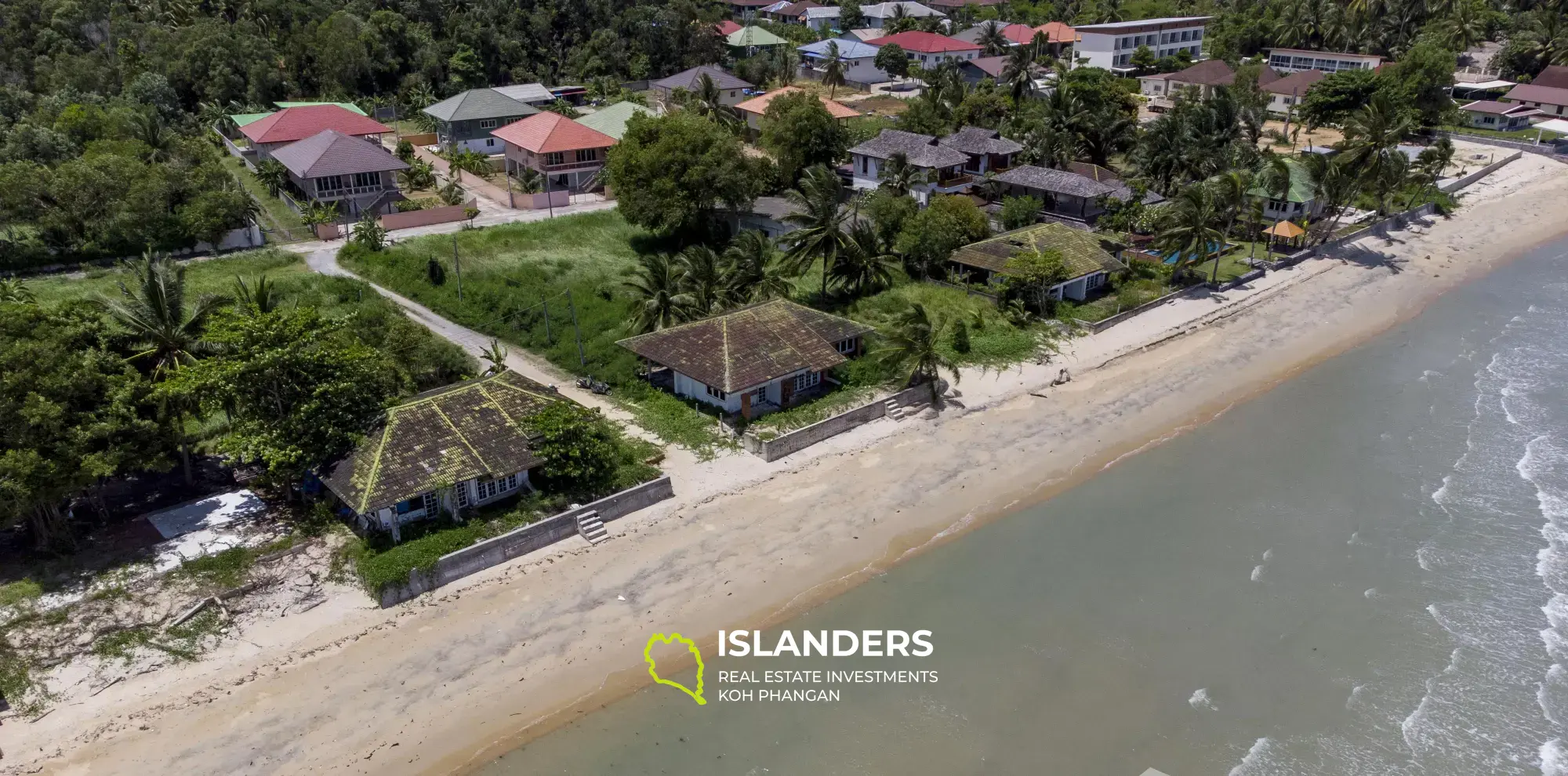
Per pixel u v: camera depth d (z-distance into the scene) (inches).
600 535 1830.7
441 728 1406.3
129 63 4709.6
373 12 5492.1
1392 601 1701.5
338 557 1710.1
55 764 1307.8
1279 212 3656.5
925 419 2311.8
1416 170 4126.5
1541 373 2610.7
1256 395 2508.6
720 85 5280.5
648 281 2511.1
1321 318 3011.8
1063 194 3540.8
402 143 4220.0
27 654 1462.8
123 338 1857.8
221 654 1509.6
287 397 1792.6
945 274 3085.6
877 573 1772.9
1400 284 3331.7
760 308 2386.8
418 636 1566.2
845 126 4416.8
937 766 1359.5
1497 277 3410.4
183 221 2994.6
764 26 7106.3
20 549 1688.0
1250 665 1553.9
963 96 4623.5
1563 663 1545.3
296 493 1888.5
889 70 5915.4
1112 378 2554.1
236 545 1723.7
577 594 1676.9
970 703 1471.5
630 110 4229.8
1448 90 5334.6
